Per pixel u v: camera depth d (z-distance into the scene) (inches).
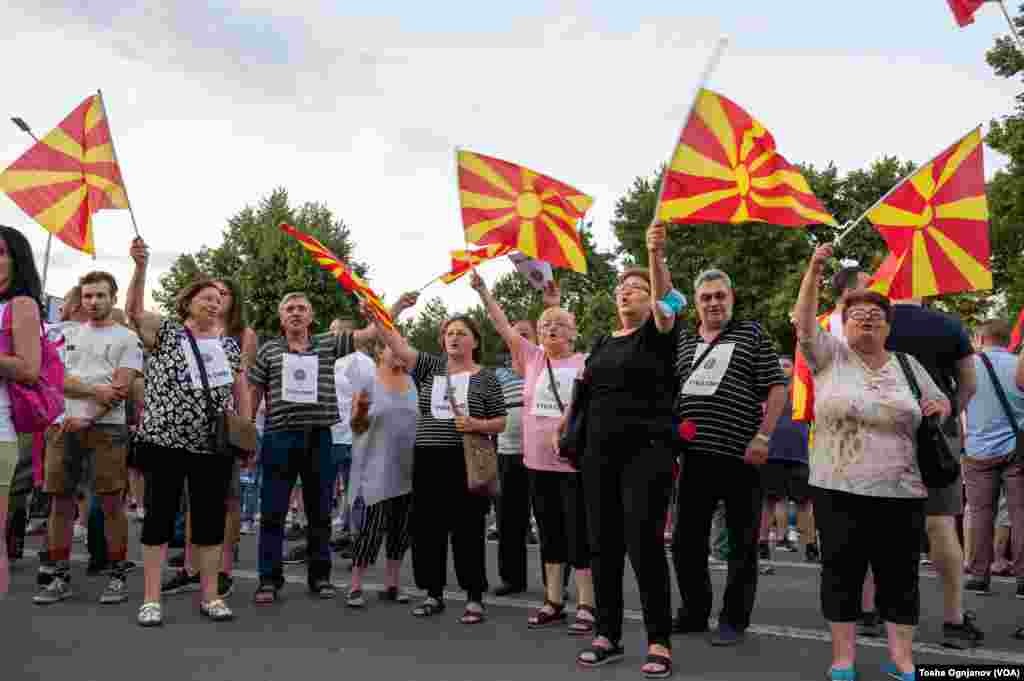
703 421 192.7
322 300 1599.4
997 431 243.3
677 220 163.0
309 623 198.5
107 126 207.0
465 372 220.2
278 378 227.1
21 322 145.3
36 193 200.1
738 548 189.0
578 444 170.9
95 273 230.4
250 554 308.3
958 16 187.2
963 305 1110.4
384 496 222.5
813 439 159.8
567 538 201.3
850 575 154.6
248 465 239.3
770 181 171.0
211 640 179.3
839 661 154.9
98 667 156.6
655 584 159.9
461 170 216.7
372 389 232.5
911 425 152.9
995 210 949.8
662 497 161.3
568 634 192.2
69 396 218.1
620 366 165.5
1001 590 256.2
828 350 160.7
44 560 230.1
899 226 186.9
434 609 212.4
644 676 157.8
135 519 390.3
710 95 171.9
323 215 1705.2
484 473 202.1
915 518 154.0
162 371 199.0
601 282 1533.0
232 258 1657.2
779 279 1250.6
